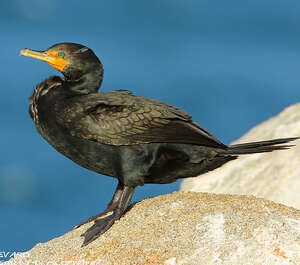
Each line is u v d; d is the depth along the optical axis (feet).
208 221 27.22
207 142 29.78
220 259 25.22
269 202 29.68
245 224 26.78
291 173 44.11
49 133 30.83
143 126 29.76
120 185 32.68
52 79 32.19
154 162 30.12
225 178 47.24
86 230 30.53
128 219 29.48
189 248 25.95
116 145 29.81
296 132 48.44
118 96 31.24
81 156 30.68
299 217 28.04
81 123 29.94
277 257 25.14
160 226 27.78
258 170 46.24
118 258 26.23
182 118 30.27
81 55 32.58
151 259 25.68
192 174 31.24
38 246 29.73
